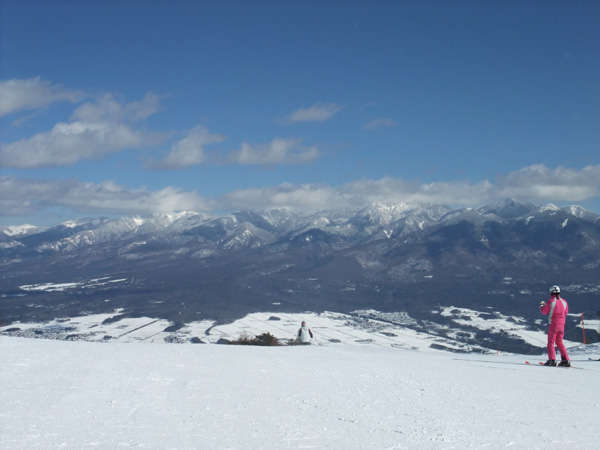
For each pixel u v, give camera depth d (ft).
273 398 25.04
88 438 16.55
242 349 51.55
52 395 23.59
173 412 21.11
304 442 17.15
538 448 17.03
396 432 18.93
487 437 18.42
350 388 28.81
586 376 37.60
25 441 15.87
